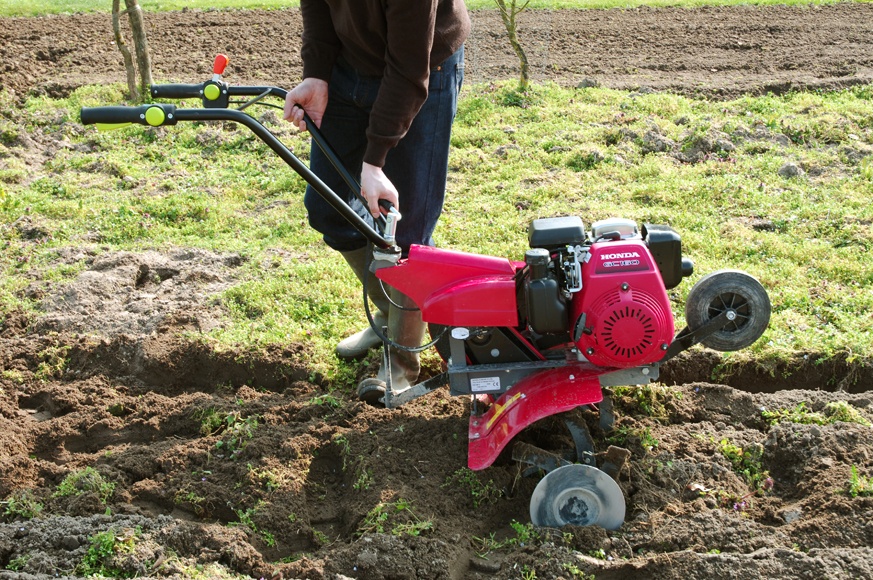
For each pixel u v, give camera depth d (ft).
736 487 11.94
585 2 45.42
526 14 40.91
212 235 20.88
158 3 46.29
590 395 10.73
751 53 36.09
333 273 18.19
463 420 13.24
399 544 10.66
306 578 10.37
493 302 10.96
